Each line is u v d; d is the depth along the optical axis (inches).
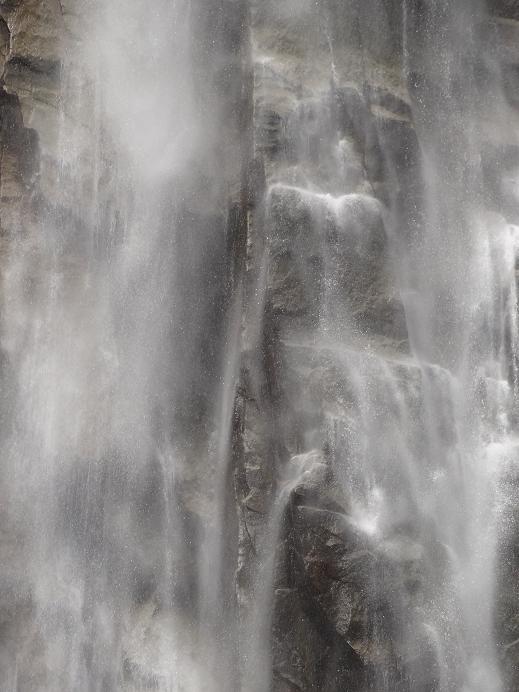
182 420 375.2
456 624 318.7
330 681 303.9
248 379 337.4
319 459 318.0
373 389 334.3
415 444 334.3
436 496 334.0
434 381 351.9
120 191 406.3
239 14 396.5
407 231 383.9
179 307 382.9
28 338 407.5
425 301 377.4
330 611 303.6
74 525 390.0
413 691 304.8
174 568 364.2
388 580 308.7
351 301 348.5
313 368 331.9
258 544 320.5
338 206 358.0
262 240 348.8
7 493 399.2
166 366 383.6
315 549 306.2
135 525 377.7
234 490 338.0
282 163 359.6
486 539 339.6
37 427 401.1
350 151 376.8
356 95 387.5
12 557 395.5
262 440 329.4
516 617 328.2
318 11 395.9
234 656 327.6
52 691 379.6
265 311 340.2
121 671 362.0
